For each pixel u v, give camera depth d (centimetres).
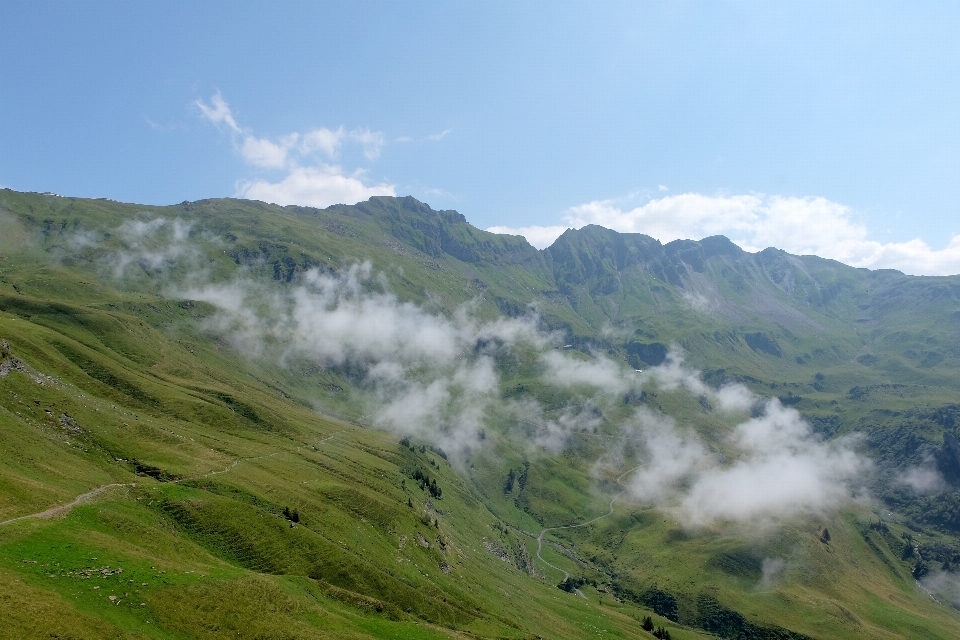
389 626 12850
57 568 9612
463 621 15988
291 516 16975
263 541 15038
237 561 14075
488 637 15338
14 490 12125
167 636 9119
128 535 12419
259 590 11681
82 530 11525
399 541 19788
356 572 15550
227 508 15650
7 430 15100
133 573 10325
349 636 11369
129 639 8544
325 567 15200
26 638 7512
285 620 11050
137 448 18088
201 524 14762
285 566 14588
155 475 16850
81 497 13350
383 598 15238
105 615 8825
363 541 18062
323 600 13162
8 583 8475
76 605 8706
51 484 13462
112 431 18488
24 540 10219
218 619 10156
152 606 9675
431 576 18700
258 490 18075
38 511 11769
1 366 17900
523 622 18850
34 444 15262
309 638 10638
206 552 13675
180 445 19712
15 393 17300
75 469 15050
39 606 8200
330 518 18338
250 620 10556
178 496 15400
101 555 10588
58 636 7844
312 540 15862
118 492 14600
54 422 17188
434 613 15650
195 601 10331
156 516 14275
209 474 17888
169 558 12231
